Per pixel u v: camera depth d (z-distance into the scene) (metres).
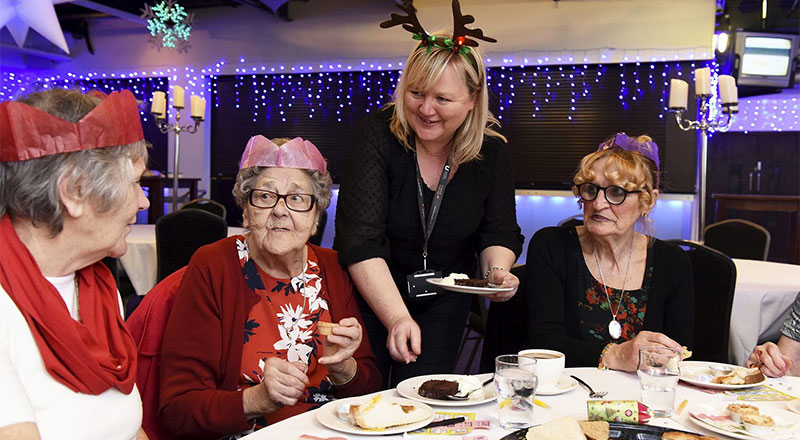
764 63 7.61
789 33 7.59
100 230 1.08
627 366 1.64
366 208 2.08
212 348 1.64
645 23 8.12
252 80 9.67
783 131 8.23
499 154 2.27
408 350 1.92
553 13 8.41
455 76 1.91
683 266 2.12
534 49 8.50
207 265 1.70
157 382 1.67
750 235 4.81
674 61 8.08
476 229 2.29
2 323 1.00
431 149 2.12
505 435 1.21
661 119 8.19
